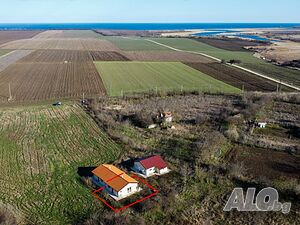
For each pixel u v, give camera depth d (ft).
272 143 149.07
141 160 123.54
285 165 128.67
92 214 98.37
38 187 113.70
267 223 94.32
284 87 260.21
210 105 209.97
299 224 93.97
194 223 94.53
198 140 151.02
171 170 124.36
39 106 204.74
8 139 152.46
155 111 189.37
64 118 182.70
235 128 164.96
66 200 106.32
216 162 130.00
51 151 141.59
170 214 98.48
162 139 153.58
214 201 104.78
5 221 92.99
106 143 149.69
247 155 137.18
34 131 162.91
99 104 207.21
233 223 94.53
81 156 137.39
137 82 272.51
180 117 184.03
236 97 229.25
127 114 188.24
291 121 179.73
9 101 216.74
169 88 253.24
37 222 95.50
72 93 238.07
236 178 117.80
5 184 115.03
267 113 193.67
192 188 111.86
